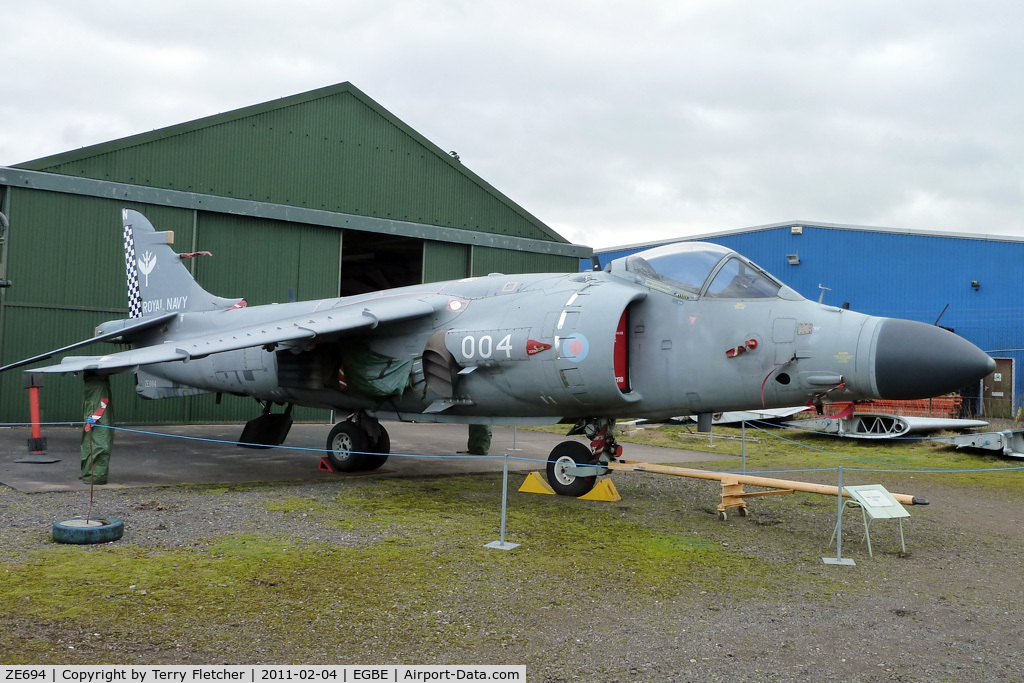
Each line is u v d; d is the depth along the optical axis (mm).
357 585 5664
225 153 17250
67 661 4152
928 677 4363
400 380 10172
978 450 15453
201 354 9461
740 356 8250
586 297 8875
